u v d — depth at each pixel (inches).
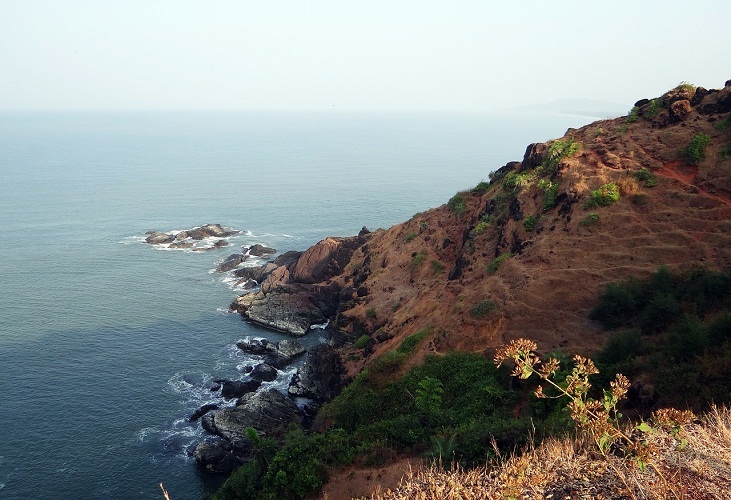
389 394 1185.4
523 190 1550.2
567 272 1226.0
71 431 1510.8
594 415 363.6
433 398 1079.0
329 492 832.3
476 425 831.7
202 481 1333.7
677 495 336.5
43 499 1258.6
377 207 4894.2
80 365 1891.0
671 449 412.5
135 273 2913.4
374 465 860.0
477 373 1108.5
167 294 2625.5
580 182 1393.9
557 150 1558.8
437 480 497.4
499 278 1331.2
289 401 1641.2
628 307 1078.4
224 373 1877.5
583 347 1061.1
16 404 1632.6
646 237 1211.9
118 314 2361.0
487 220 1674.5
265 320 2294.5
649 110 1523.1
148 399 1691.7
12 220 3991.1
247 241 3634.4
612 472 401.4
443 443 779.4
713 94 1422.2
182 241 3516.2
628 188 1307.8
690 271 1080.8
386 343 1595.7
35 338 2091.5
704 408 650.8
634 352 933.8
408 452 877.8
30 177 5999.0
